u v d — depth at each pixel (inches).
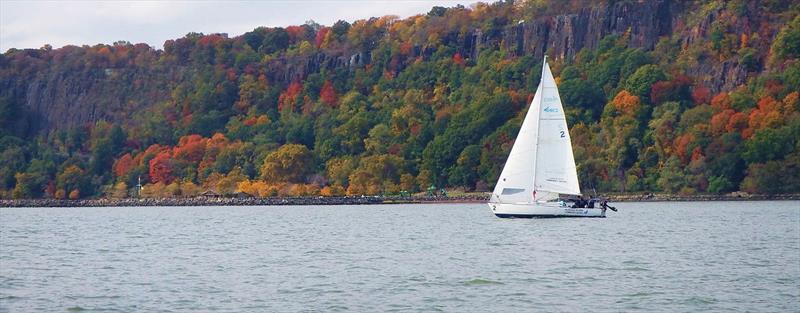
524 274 7682.1
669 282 7273.6
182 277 7677.2
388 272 7829.7
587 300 6545.3
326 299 6594.5
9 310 6323.8
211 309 6289.4
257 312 6181.1
